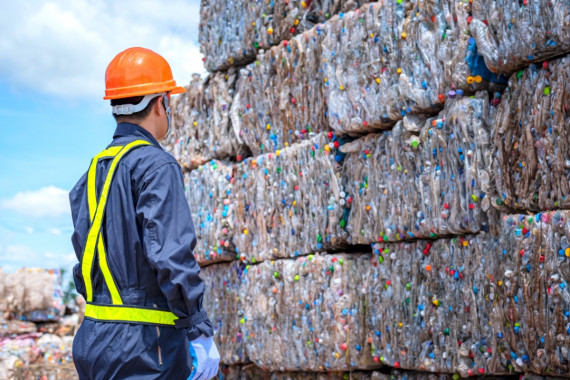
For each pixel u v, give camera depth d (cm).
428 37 318
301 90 414
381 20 346
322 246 399
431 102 319
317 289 396
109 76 267
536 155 269
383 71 346
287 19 426
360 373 384
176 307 238
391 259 353
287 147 427
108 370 242
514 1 271
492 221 292
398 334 345
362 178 369
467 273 304
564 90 256
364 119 359
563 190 257
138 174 246
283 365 423
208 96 514
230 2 484
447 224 310
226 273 496
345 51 369
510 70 283
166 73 271
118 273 246
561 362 257
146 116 266
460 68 300
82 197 266
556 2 252
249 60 485
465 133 297
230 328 484
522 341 274
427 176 321
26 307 920
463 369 305
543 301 263
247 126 469
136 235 244
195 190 529
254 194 456
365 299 370
